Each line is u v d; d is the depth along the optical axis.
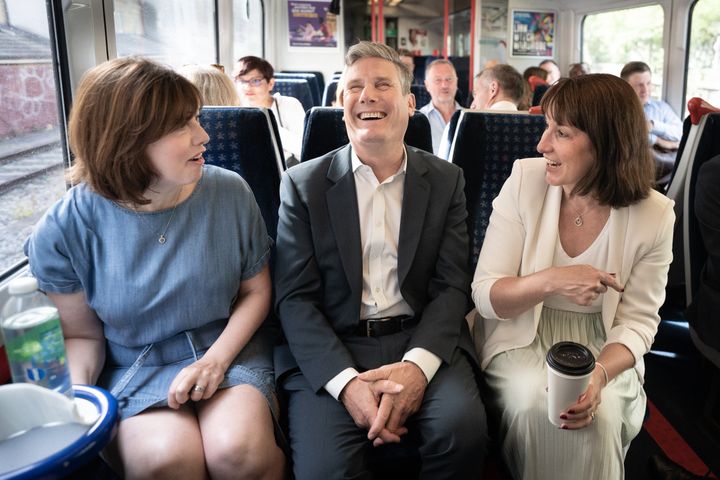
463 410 1.37
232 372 1.44
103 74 1.27
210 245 1.45
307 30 6.90
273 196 1.86
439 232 1.61
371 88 1.49
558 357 1.22
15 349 1.05
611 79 1.36
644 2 5.01
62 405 1.05
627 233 1.42
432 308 1.55
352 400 1.38
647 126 1.37
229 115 1.78
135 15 2.53
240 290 1.59
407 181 1.57
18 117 1.58
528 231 1.51
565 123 1.36
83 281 1.40
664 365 2.42
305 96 5.04
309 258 1.58
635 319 1.45
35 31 1.65
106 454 1.28
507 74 3.51
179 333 1.48
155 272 1.40
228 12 4.41
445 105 3.94
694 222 2.02
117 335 1.45
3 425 1.03
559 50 6.59
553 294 1.38
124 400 1.35
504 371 1.49
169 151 1.28
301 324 1.51
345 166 1.59
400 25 7.00
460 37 6.96
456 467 1.36
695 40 4.50
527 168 1.55
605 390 1.40
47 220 1.37
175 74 1.30
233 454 1.26
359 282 1.55
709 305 1.84
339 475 1.29
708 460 1.87
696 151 2.01
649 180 1.40
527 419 1.38
